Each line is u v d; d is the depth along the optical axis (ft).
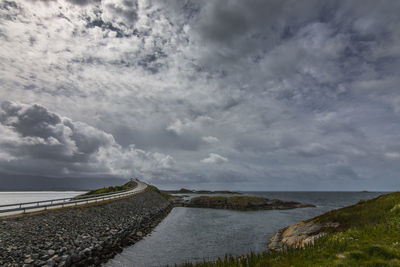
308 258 40.65
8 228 61.31
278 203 277.64
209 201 289.74
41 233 64.80
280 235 100.83
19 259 50.16
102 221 94.07
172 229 125.80
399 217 57.77
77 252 61.87
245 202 269.23
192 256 76.95
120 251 77.36
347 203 353.10
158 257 74.74
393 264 31.14
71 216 85.87
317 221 89.97
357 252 36.35
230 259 51.21
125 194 174.29
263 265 42.91
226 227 134.51
